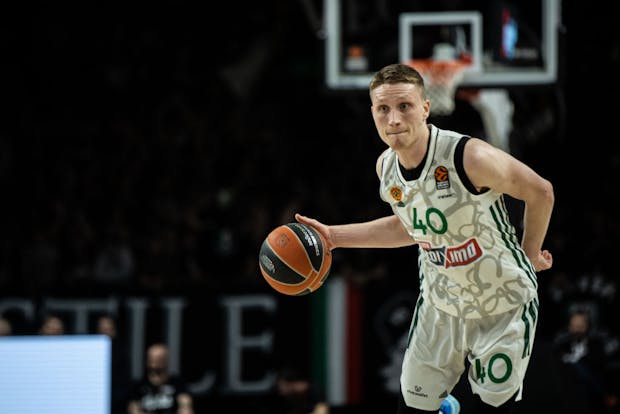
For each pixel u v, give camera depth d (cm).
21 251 2450
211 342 2041
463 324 825
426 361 851
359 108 2762
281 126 3138
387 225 895
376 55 1816
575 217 2622
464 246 795
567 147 2972
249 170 2912
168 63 3253
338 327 2023
